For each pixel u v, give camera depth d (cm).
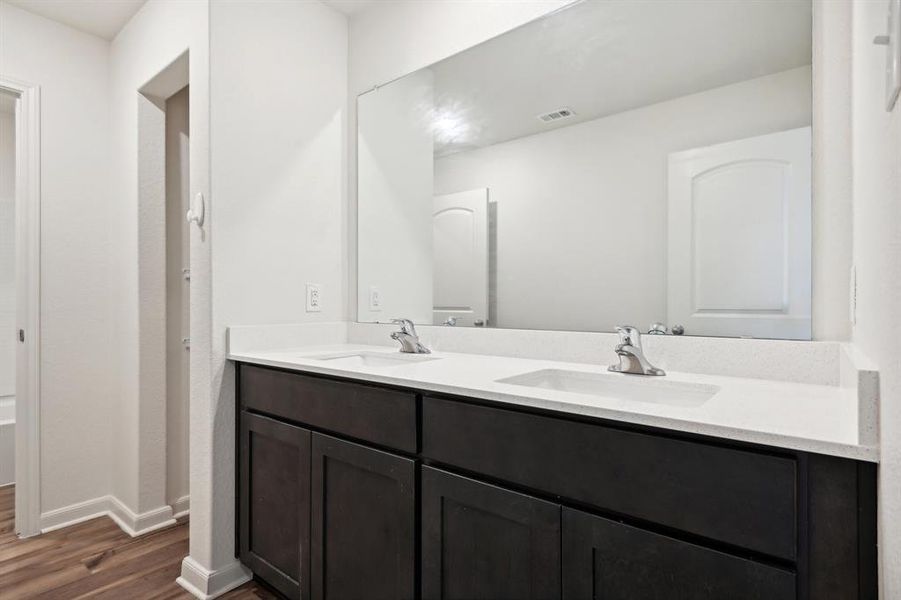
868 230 78
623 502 87
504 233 171
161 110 226
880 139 66
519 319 167
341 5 212
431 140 191
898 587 53
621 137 147
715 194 131
